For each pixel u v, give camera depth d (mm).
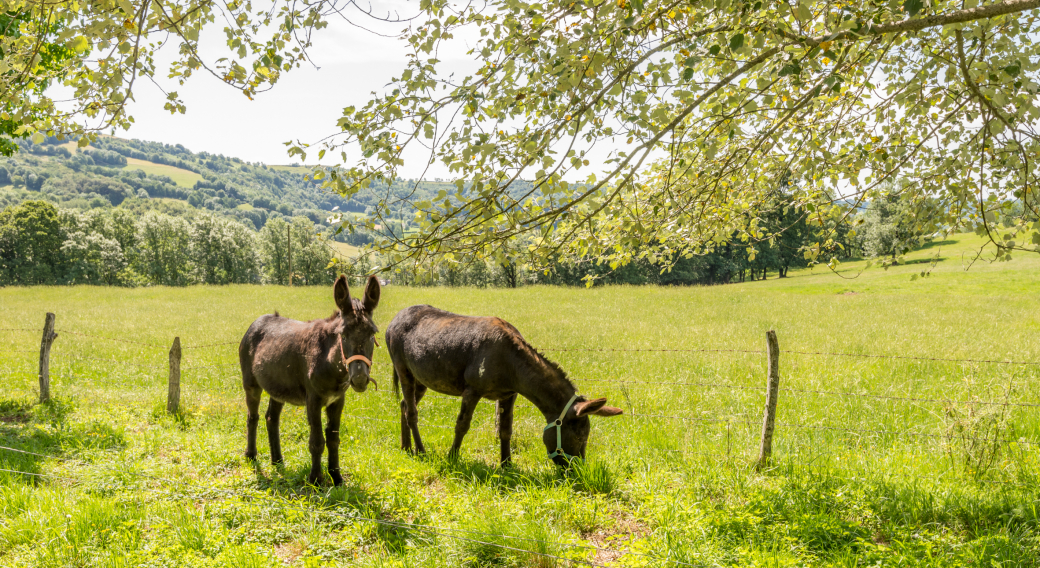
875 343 13219
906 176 4676
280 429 7293
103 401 8273
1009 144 3670
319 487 5273
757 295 26359
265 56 3408
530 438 7047
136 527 4184
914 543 3961
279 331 5953
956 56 4172
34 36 3438
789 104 4070
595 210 3400
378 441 7016
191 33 3154
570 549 3961
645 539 4078
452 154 3480
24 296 28250
